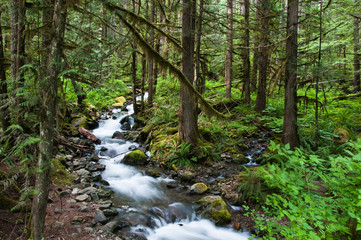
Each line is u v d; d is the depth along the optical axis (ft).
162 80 49.73
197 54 29.96
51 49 8.63
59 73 9.10
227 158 28.91
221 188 22.09
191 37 26.37
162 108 39.96
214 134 33.96
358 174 10.65
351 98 47.37
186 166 26.35
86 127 38.17
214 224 17.12
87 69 17.76
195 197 20.72
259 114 41.09
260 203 18.58
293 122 25.39
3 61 18.70
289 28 23.88
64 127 33.01
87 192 19.19
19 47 16.55
